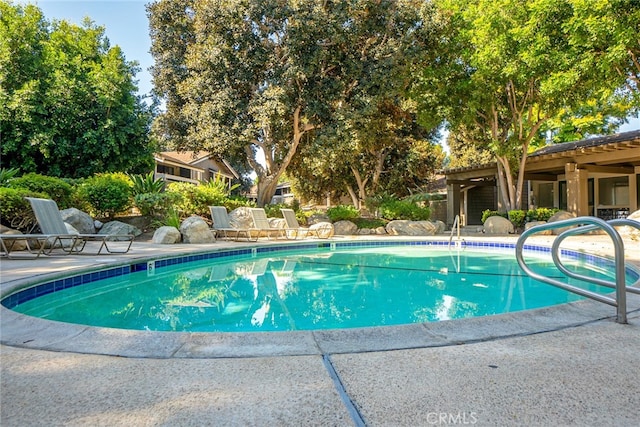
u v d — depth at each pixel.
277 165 15.42
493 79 11.70
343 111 12.23
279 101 11.73
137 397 1.51
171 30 14.30
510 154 13.33
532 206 19.28
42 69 14.85
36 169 14.37
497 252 9.26
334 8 11.88
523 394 1.53
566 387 1.59
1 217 7.66
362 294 4.76
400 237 11.65
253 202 14.39
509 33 10.27
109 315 3.74
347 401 1.48
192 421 1.34
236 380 1.67
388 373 1.74
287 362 1.86
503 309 3.98
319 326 3.37
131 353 1.98
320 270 6.70
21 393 1.54
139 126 16.28
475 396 1.52
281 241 10.40
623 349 2.03
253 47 12.39
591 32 8.02
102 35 18.84
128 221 11.41
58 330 2.32
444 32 12.39
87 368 1.79
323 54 12.07
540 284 5.36
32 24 15.20
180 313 3.82
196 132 13.55
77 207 10.30
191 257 7.17
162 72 14.57
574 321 2.50
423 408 1.43
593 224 2.64
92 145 14.84
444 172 18.25
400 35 12.56
